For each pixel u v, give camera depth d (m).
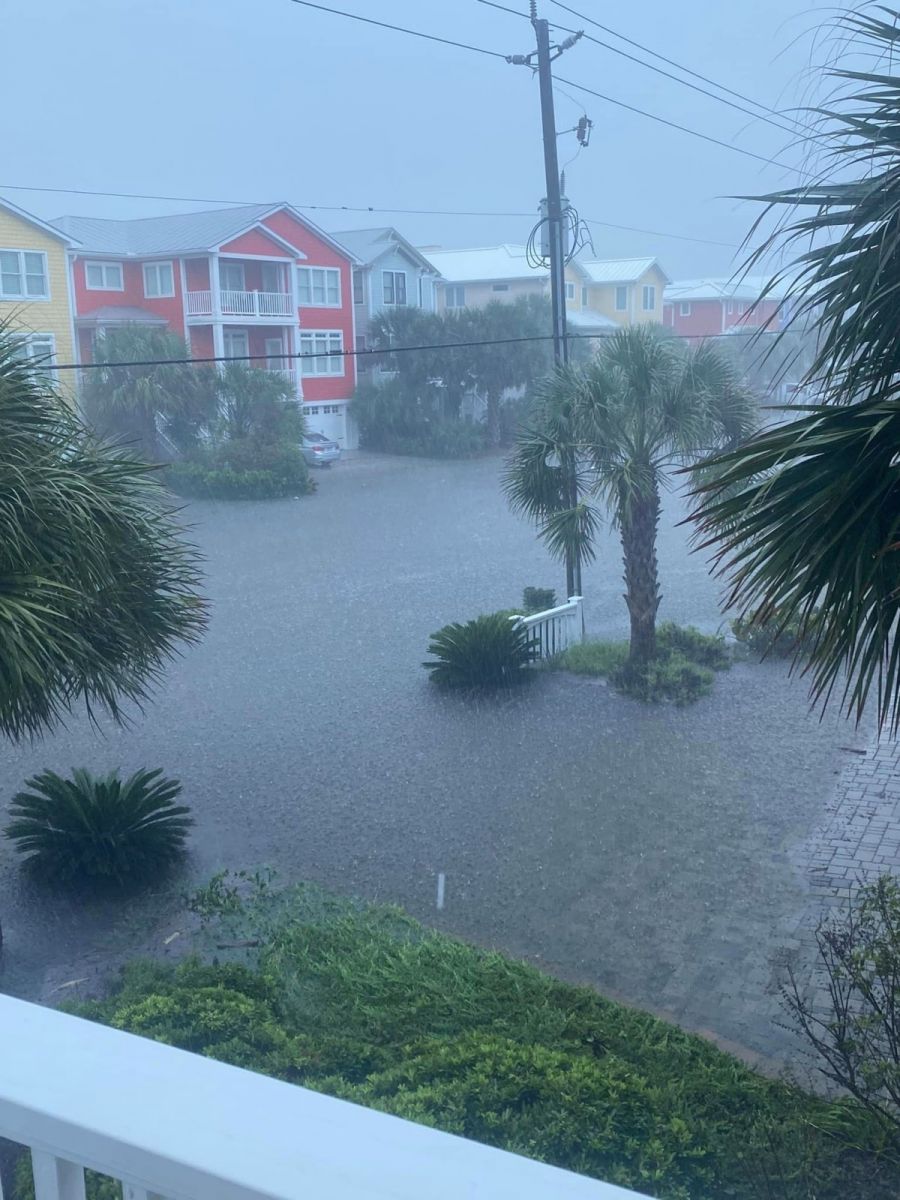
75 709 13.62
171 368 28.95
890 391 3.09
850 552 3.07
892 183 3.13
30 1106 0.88
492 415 37.84
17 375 5.84
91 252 32.31
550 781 10.80
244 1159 0.79
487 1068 4.39
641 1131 4.16
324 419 37.66
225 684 14.67
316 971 6.38
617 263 43.97
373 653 16.20
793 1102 4.79
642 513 13.67
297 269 36.16
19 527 5.42
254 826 9.94
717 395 12.28
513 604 19.41
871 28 3.20
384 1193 0.75
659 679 13.86
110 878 8.52
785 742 11.86
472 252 47.28
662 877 8.77
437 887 8.64
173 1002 5.18
